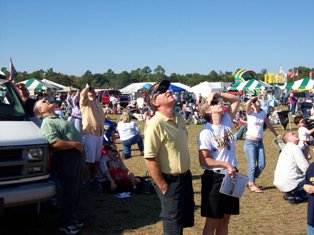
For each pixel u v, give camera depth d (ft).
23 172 16.29
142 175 31.76
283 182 23.38
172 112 13.62
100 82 447.42
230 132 14.55
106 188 25.96
